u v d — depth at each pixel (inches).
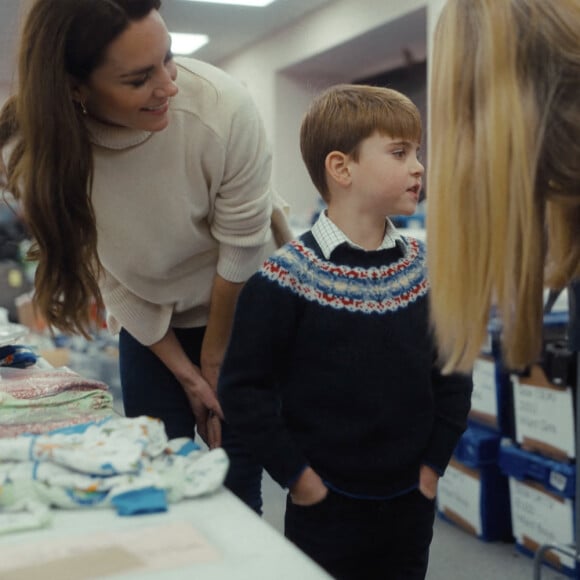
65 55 35.5
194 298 48.9
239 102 43.4
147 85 36.4
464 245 26.1
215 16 202.1
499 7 25.5
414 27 174.4
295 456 40.7
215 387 49.9
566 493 79.0
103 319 55.1
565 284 29.6
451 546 89.8
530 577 80.9
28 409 39.5
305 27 204.4
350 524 42.1
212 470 29.7
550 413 82.0
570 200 26.0
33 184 37.5
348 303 41.1
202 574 22.2
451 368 27.7
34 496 27.6
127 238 44.8
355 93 44.2
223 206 45.2
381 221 43.9
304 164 47.6
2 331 54.0
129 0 34.3
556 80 25.0
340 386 40.9
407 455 42.0
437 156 27.1
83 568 22.7
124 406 53.9
